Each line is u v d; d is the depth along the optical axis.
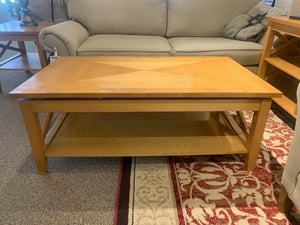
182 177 1.15
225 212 0.97
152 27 2.25
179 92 0.96
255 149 1.14
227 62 1.42
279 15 1.91
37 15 2.44
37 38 1.90
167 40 2.18
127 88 0.99
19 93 0.93
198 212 0.96
